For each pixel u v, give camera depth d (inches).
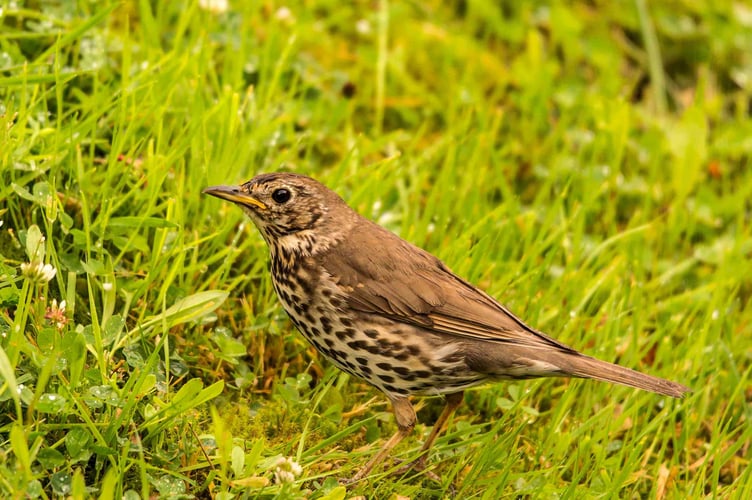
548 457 378.3
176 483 308.5
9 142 360.8
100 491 300.7
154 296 369.7
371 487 338.3
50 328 316.2
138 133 420.2
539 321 420.8
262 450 331.6
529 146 525.0
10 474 281.6
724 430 377.1
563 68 585.3
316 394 371.9
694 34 622.2
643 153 539.5
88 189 381.7
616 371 345.7
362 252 358.3
